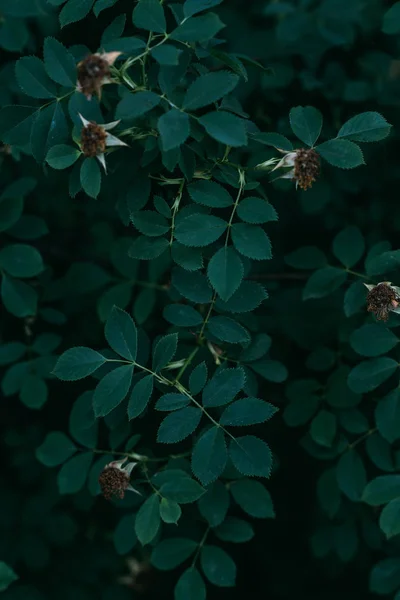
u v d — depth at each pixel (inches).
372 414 34.9
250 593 42.9
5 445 42.4
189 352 31.5
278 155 31.8
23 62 27.5
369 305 29.9
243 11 37.4
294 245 39.0
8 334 39.4
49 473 42.3
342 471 34.2
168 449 35.9
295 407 34.9
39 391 36.9
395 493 30.4
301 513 41.3
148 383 28.2
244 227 27.3
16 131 28.4
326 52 37.3
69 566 42.7
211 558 32.1
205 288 29.3
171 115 25.8
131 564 43.3
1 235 35.6
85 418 33.3
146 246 28.3
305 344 37.2
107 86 28.6
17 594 41.1
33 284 38.0
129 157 28.8
